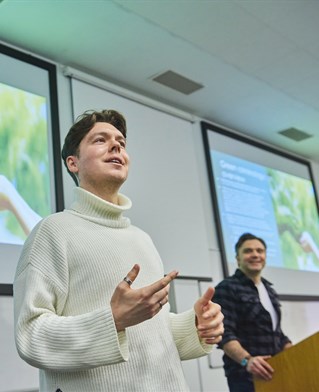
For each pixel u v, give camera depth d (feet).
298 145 16.22
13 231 8.68
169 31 10.43
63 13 9.61
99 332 2.94
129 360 3.24
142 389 3.18
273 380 6.34
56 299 3.36
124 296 2.95
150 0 9.43
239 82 12.55
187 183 12.79
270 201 15.05
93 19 9.86
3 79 9.59
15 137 9.37
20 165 9.25
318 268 15.47
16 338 3.13
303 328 13.99
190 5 9.66
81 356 2.93
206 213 13.20
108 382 3.15
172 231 11.83
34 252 3.45
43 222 3.65
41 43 10.42
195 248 12.23
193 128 13.94
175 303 11.05
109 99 11.61
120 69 11.66
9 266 8.40
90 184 3.97
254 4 9.70
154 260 3.91
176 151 12.87
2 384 7.63
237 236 13.58
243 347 7.73
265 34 10.69
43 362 2.98
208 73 12.09
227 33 10.61
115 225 3.83
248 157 15.08
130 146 11.68
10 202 8.83
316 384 5.86
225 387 11.19
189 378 10.57
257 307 7.95
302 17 10.13
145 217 11.31
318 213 16.44
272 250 14.32
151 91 12.75
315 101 13.47
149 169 11.91
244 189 14.46
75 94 10.88
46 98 10.23
